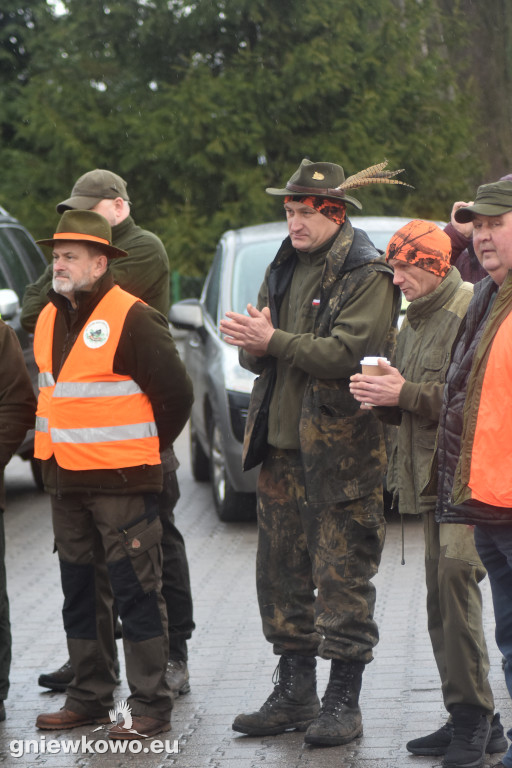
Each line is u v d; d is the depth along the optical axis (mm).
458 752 5656
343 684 6211
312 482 6184
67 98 27266
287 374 6324
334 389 6172
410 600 8914
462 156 26984
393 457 6043
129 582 6270
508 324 5098
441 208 26297
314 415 6188
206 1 26516
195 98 25359
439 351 5766
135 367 6203
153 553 6324
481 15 28422
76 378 6227
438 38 27719
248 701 6863
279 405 6340
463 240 7441
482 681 5688
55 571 10523
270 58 25906
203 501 13461
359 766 5785
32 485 15297
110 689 6586
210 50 27297
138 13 27812
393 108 25719
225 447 11359
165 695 6367
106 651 6559
